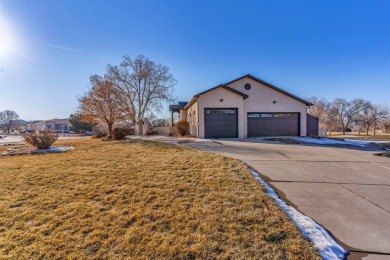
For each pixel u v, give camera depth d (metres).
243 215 3.12
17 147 12.30
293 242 2.49
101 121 16.78
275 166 6.30
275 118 17.80
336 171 5.80
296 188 4.43
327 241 2.52
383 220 3.07
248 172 5.41
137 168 5.79
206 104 16.33
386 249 2.40
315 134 18.91
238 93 16.50
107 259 2.22
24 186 4.44
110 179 4.82
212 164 6.24
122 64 28.23
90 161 6.77
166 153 8.25
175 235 2.63
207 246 2.41
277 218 3.04
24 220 3.04
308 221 3.00
